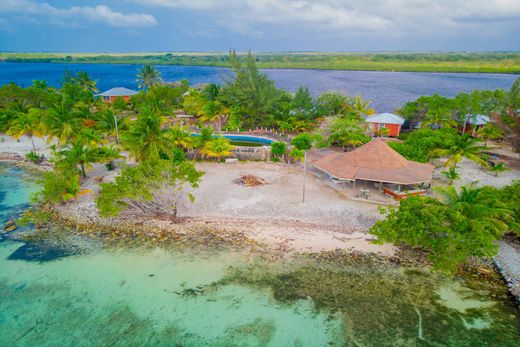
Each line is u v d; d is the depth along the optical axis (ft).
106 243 91.35
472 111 176.35
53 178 107.45
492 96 185.88
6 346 60.90
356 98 230.48
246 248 87.76
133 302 71.10
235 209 105.09
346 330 64.08
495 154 156.87
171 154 128.57
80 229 97.81
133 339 62.64
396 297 71.56
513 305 69.10
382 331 63.72
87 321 66.44
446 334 62.85
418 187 118.01
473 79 566.77
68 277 78.64
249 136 193.77
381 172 108.37
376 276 77.61
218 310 69.05
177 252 87.10
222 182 125.08
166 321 66.49
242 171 136.77
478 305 69.26
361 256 83.97
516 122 141.90
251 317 67.26
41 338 62.69
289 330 64.23
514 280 74.49
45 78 595.06
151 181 95.30
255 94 205.77
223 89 229.25
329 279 76.84
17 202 117.39
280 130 203.82
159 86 262.26
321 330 64.13
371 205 106.32
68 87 248.11
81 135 149.79
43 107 228.02
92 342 62.03
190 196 98.48
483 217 75.97
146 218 101.55
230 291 73.92
